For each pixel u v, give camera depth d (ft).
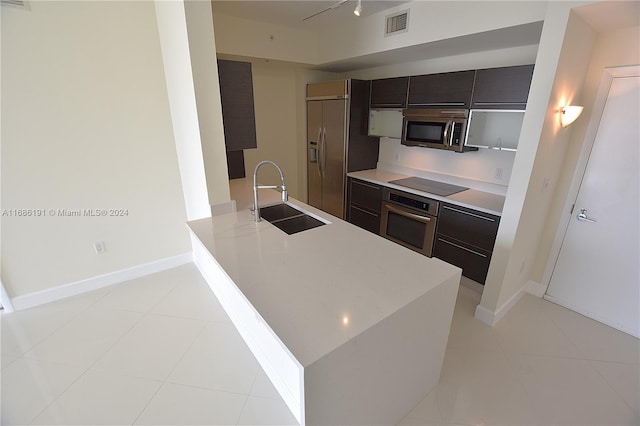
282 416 5.44
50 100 7.24
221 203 7.70
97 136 8.04
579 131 7.76
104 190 8.52
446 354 6.90
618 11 5.55
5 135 6.95
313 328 3.74
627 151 7.14
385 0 8.40
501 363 6.68
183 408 5.57
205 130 6.92
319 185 14.71
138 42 7.95
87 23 7.23
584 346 7.20
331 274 4.93
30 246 7.88
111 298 8.67
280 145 14.90
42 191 7.68
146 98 8.45
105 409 5.54
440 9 7.97
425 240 10.39
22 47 6.68
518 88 7.88
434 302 4.80
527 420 5.48
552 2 5.61
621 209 7.41
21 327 7.51
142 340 7.14
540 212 7.95
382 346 4.17
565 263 8.55
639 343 7.33
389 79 11.32
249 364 6.50
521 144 6.51
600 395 5.97
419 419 5.45
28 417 5.40
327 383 3.61
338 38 11.09
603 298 8.01
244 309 6.86
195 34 6.21
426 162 12.03
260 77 13.34
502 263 7.38
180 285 9.34
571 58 6.23
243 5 8.80
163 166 9.27
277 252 5.68
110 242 9.02
